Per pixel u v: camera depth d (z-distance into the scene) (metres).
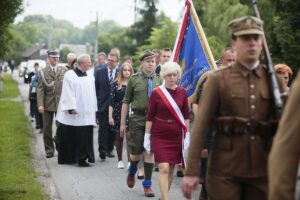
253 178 5.57
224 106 5.66
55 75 15.23
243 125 5.56
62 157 14.16
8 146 16.41
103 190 11.30
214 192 5.70
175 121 9.16
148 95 10.56
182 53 10.35
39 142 17.97
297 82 4.04
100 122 14.91
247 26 5.55
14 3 38.00
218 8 43.31
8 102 34.78
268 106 5.62
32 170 12.97
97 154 15.96
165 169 9.05
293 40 27.47
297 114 3.98
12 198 10.01
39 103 15.09
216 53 39.56
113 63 14.98
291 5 27.97
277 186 3.98
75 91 13.76
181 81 10.23
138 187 11.59
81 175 12.80
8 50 47.25
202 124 5.68
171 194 10.98
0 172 12.42
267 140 5.59
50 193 10.91
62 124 14.03
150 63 10.73
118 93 13.60
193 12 10.09
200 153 5.69
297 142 3.98
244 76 5.65
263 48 5.71
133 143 10.55
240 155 5.57
